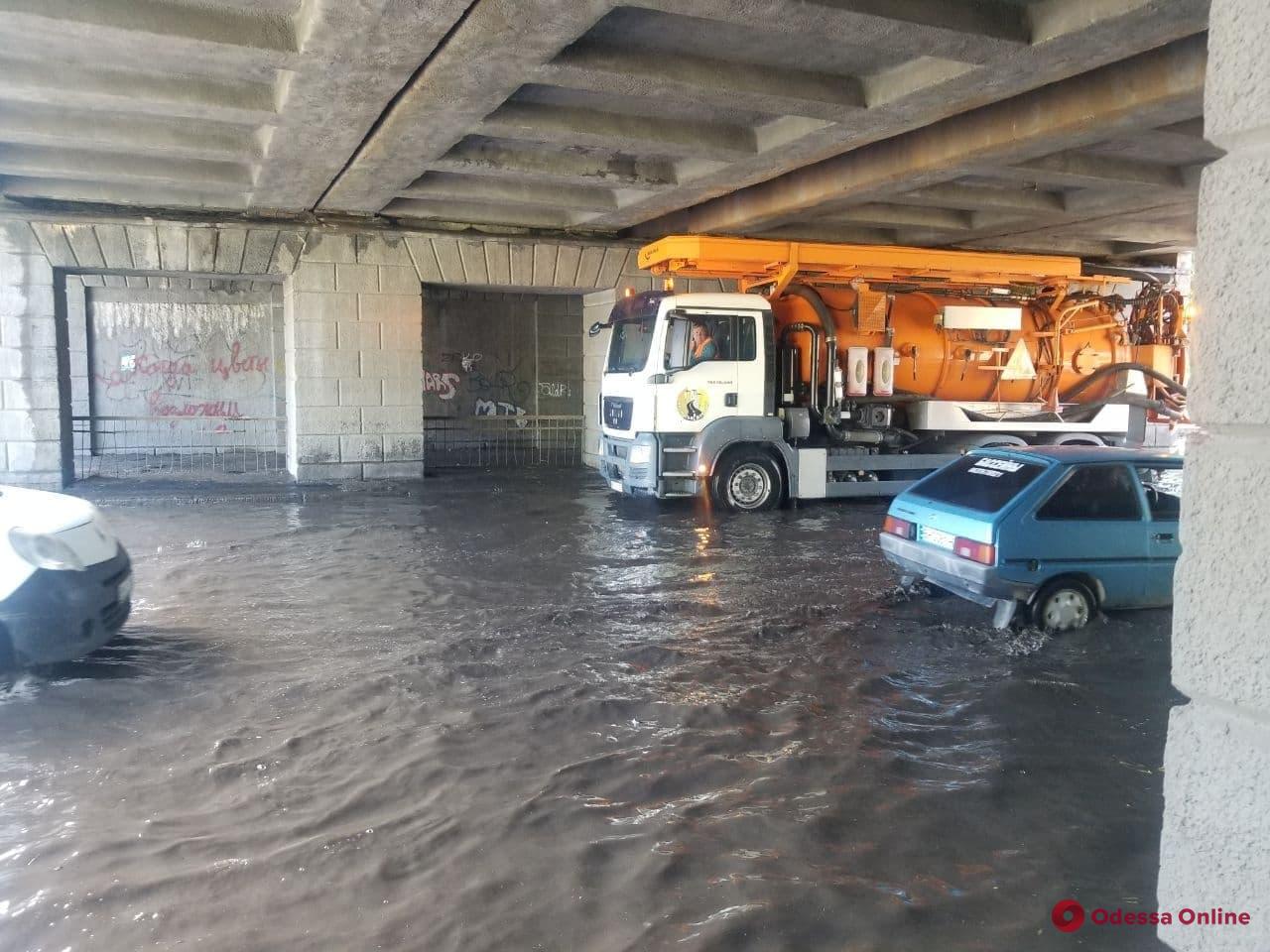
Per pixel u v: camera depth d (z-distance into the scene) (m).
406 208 15.52
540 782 4.87
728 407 13.41
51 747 5.21
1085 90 9.30
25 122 10.55
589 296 18.95
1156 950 3.49
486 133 10.55
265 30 7.97
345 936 3.54
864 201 13.44
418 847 4.20
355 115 9.79
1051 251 18.42
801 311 14.28
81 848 4.12
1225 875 2.00
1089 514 7.52
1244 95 1.92
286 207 15.02
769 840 4.31
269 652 6.95
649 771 5.03
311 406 15.94
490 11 7.20
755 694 6.20
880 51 8.55
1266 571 1.91
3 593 5.84
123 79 9.26
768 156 11.33
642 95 9.11
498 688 6.25
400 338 16.25
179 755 5.14
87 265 14.57
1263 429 1.92
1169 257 19.12
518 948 3.48
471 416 19.70
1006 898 3.85
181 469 17.56
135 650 6.94
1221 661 2.00
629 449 13.40
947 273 14.30
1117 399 15.30
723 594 8.81
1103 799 4.76
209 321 20.30
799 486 13.76
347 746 5.29
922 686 6.39
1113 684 6.43
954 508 7.79
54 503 6.45
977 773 5.05
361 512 13.34
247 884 3.88
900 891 3.90
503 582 9.20
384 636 7.39
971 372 14.84
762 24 7.28
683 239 13.07
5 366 14.40
